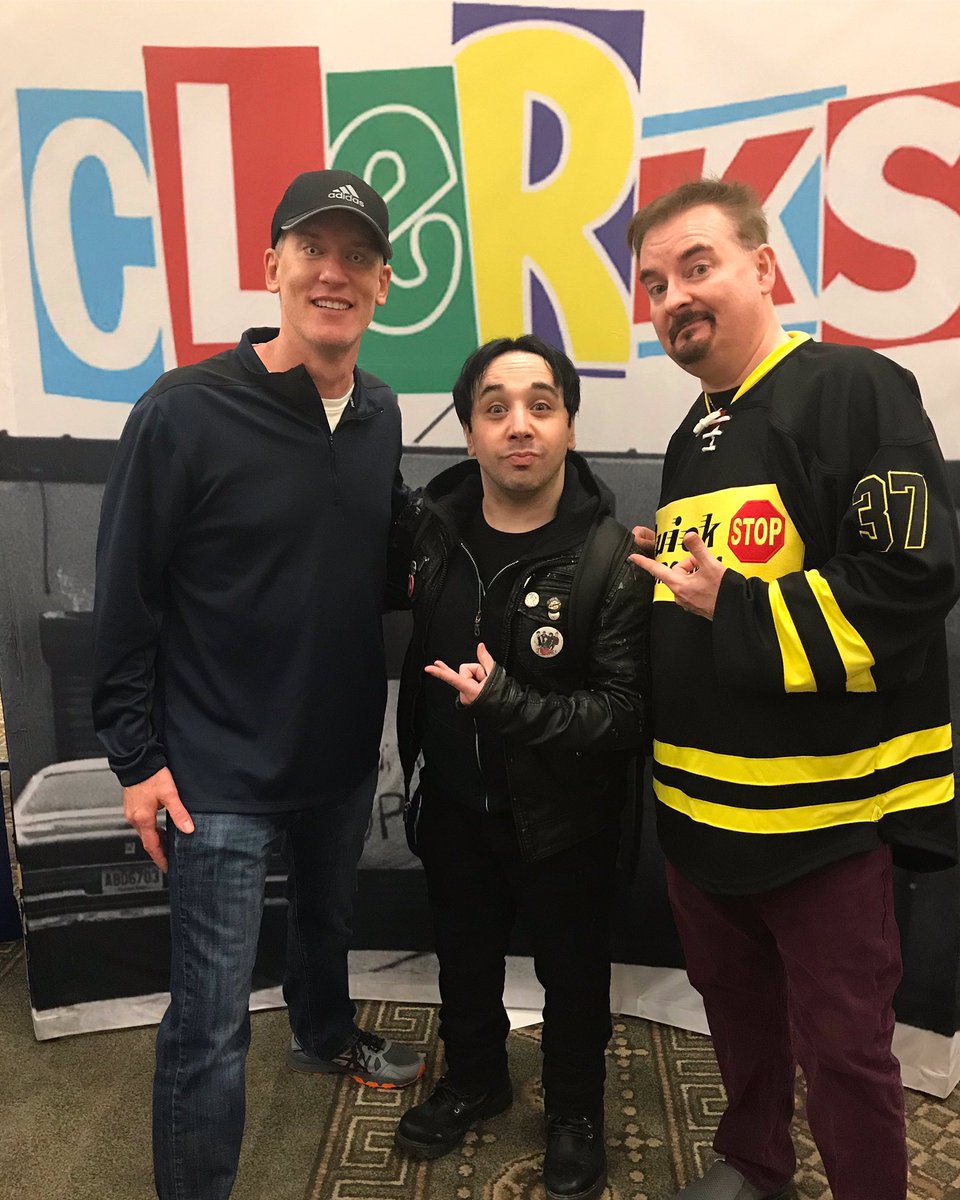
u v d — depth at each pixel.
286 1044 1.82
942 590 0.99
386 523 1.40
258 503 1.24
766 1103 1.33
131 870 1.88
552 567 1.27
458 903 1.45
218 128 1.67
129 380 1.74
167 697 1.27
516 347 1.28
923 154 1.55
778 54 1.57
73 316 1.72
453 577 1.35
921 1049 1.73
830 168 1.59
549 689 1.28
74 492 1.76
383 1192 1.43
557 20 1.61
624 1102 1.63
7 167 1.67
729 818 1.12
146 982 1.91
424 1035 1.84
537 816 1.29
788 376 1.12
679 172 1.64
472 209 1.70
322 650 1.31
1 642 1.79
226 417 1.22
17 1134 1.57
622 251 1.69
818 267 1.63
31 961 1.85
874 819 1.09
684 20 1.59
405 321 1.76
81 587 1.79
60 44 1.63
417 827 1.48
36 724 1.82
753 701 1.09
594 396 1.75
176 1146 1.23
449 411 1.78
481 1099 1.54
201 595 1.25
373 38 1.64
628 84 1.62
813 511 1.07
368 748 1.44
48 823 1.85
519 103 1.65
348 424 1.34
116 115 1.66
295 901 1.59
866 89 1.55
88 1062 1.78
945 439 1.62
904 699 1.12
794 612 1.00
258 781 1.26
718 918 1.24
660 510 1.26
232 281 1.72
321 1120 1.59
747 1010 1.30
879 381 1.06
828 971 1.11
